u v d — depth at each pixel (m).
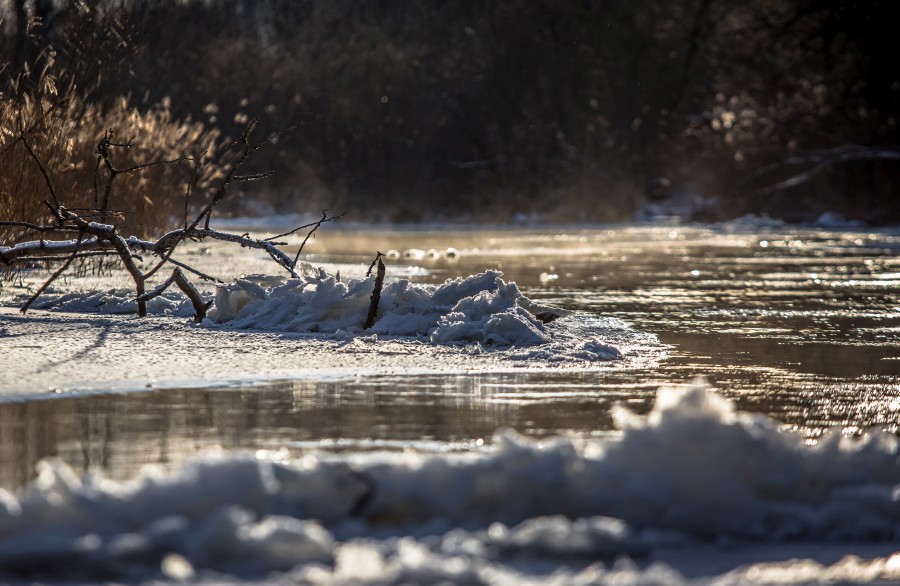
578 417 20.09
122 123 58.22
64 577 10.94
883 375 25.81
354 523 12.48
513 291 33.47
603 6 155.12
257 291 33.66
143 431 18.39
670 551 12.27
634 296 45.06
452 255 71.31
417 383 23.72
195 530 11.52
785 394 23.33
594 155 154.25
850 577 11.54
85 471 15.61
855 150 133.00
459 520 12.76
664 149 154.38
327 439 17.91
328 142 157.75
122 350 27.28
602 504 12.92
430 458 13.20
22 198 43.50
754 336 32.81
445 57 162.12
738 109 148.25
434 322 31.52
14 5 75.62
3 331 30.09
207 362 25.75
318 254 71.69
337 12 178.38
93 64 60.34
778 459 13.58
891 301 43.59
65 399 21.16
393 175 158.25
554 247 83.75
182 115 146.38
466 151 158.38
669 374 25.56
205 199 76.62
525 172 155.38
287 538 11.30
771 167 136.88
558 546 11.87
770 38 143.88
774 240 95.31
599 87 156.75
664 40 154.62
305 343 29.00
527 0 158.00
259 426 18.92
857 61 138.25
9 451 16.86
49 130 46.03
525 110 157.75
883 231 112.31
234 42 164.38
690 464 13.14
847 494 13.49
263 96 156.38
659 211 148.62
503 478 13.01
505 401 21.64
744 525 12.93
